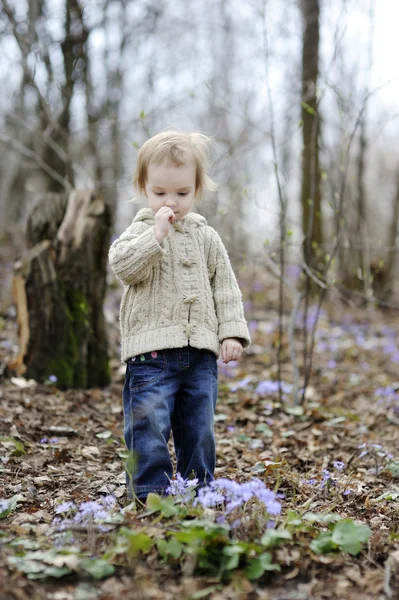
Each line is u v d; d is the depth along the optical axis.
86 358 5.46
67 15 9.98
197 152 2.88
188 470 2.82
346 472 3.80
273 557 2.35
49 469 3.45
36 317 5.37
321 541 2.42
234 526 2.33
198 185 2.97
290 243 5.36
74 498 3.02
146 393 2.74
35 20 8.65
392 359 7.72
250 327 9.05
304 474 3.65
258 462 3.64
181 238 2.88
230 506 2.32
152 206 2.85
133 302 2.81
